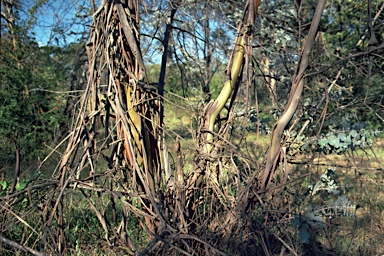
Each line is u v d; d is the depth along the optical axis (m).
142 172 3.38
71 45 9.76
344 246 3.96
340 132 3.64
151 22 5.00
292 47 4.55
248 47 3.60
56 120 8.94
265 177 3.42
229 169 3.58
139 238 4.08
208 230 3.39
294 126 3.72
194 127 3.89
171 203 3.60
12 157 8.05
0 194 3.92
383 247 4.09
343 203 4.01
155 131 3.67
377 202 5.30
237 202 3.25
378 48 3.15
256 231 3.24
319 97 4.21
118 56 3.47
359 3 8.87
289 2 5.00
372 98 3.93
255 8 3.62
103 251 3.81
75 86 9.98
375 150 9.12
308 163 3.64
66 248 3.58
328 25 9.42
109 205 4.76
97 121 3.53
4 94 8.77
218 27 4.82
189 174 3.71
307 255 3.69
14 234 3.72
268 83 4.11
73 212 4.41
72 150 3.34
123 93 3.55
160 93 3.85
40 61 10.24
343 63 3.65
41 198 3.35
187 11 4.90
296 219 3.27
